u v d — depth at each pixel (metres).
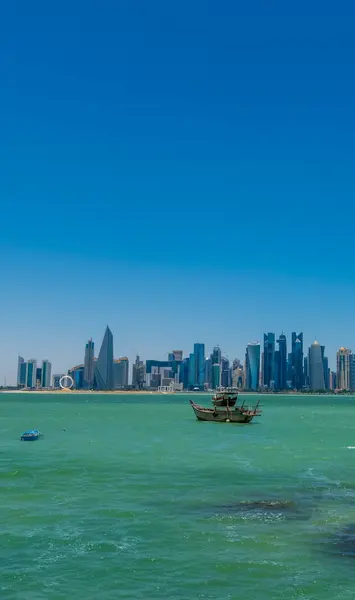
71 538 30.05
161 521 33.47
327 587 23.48
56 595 22.61
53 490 42.81
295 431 103.38
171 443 79.06
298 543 29.16
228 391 130.00
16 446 74.19
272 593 22.89
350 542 29.31
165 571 25.25
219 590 23.17
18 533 30.94
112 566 25.83
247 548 28.34
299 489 43.25
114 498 39.88
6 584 23.72
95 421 131.00
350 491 42.44
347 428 112.00
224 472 51.66
